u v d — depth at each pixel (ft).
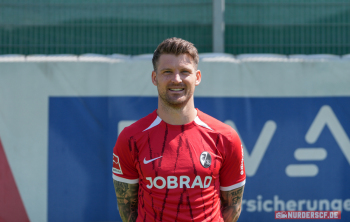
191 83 11.89
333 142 25.67
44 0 30.86
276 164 25.57
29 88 25.39
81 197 25.40
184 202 11.56
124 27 31.22
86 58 25.86
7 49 30.73
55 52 30.94
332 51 31.30
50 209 25.27
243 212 25.39
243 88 25.79
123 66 25.71
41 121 25.39
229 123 25.68
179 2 31.35
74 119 25.50
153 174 11.73
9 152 25.20
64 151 25.39
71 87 25.55
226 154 12.36
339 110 25.75
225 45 31.42
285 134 25.68
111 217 25.44
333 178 25.55
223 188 13.04
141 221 12.09
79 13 31.04
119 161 12.60
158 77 11.96
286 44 31.42
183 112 12.14
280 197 25.50
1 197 25.09
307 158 25.55
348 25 31.30
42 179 25.29
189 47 11.85
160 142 12.05
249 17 31.48
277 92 25.82
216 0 30.27
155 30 31.32
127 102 25.61
